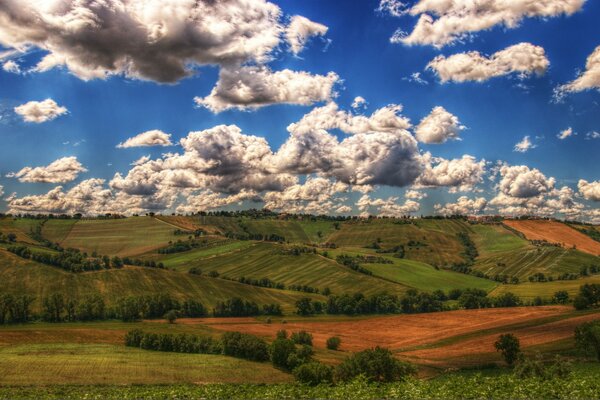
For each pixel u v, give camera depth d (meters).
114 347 122.38
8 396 73.31
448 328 161.38
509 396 47.94
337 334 159.75
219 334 150.88
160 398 63.59
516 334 135.38
